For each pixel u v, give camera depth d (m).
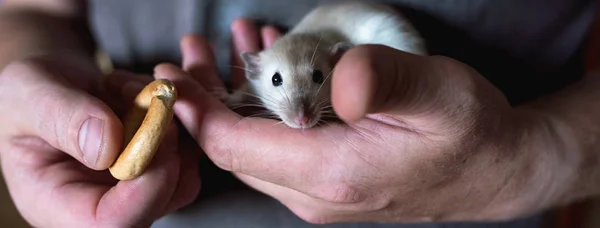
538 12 0.29
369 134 0.21
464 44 0.30
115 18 0.33
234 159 0.22
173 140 0.23
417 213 0.25
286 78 0.30
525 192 0.24
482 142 0.21
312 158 0.21
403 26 0.30
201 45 0.28
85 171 0.24
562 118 0.26
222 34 0.32
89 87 0.26
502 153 0.22
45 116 0.22
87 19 0.36
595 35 0.37
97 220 0.22
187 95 0.22
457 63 0.18
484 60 0.30
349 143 0.21
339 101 0.15
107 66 0.41
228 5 0.32
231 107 0.29
